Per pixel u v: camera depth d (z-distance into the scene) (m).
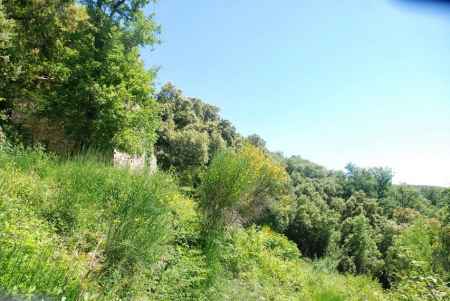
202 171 6.70
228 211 6.30
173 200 5.88
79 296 2.71
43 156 7.36
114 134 13.78
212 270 4.89
